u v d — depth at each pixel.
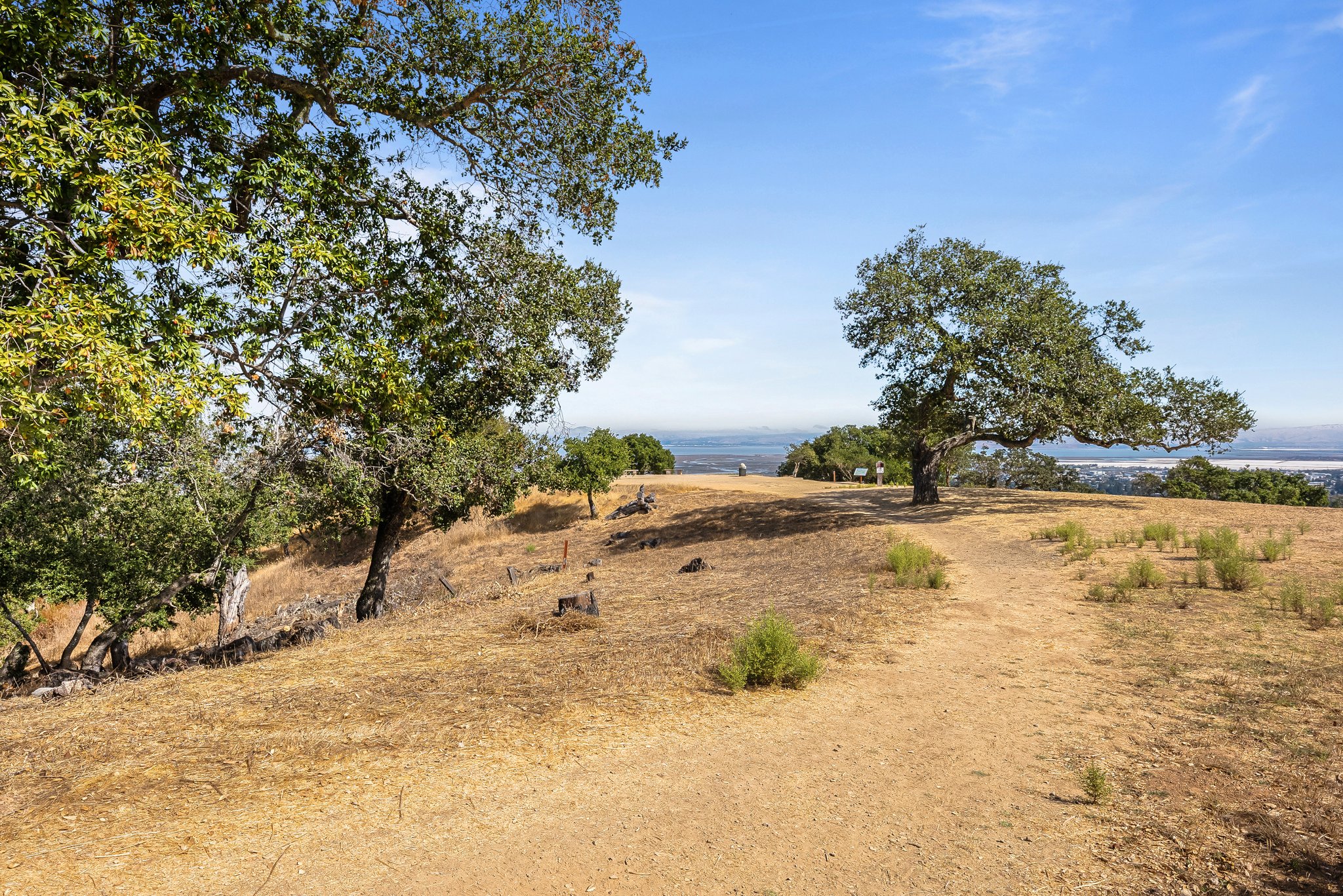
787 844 4.69
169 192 8.12
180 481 13.20
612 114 12.56
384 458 14.53
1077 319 28.39
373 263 12.16
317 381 10.70
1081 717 7.07
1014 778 5.73
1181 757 5.89
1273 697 7.08
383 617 16.48
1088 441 27.67
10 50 7.70
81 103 8.50
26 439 7.72
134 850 4.43
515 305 14.10
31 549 16.44
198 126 10.09
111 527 17.31
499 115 12.39
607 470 39.19
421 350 13.22
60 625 28.50
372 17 11.63
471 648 10.74
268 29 10.02
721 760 6.14
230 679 9.30
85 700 8.82
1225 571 12.59
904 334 28.53
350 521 19.95
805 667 8.30
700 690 8.07
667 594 15.71
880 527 25.00
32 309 6.81
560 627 11.89
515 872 4.30
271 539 22.61
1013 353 26.52
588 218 13.63
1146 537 18.50
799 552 22.89
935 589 14.16
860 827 4.93
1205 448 27.62
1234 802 5.01
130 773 5.78
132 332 7.93
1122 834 4.69
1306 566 13.78
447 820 4.97
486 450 18.17
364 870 4.28
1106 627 10.55
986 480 78.88
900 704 7.68
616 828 4.89
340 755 6.18
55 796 5.33
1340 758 5.59
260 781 5.62
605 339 19.86
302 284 10.45
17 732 7.17
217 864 4.29
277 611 26.58
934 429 28.81
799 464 76.25
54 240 7.53
